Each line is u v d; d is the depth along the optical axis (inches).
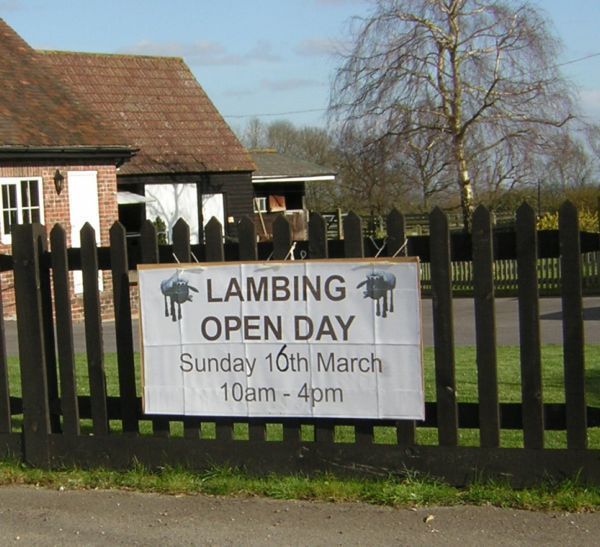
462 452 224.2
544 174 1178.6
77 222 780.6
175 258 242.2
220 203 1151.6
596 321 642.8
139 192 1086.4
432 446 226.7
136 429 250.8
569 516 207.3
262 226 1119.6
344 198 1800.0
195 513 222.4
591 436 272.2
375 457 230.7
